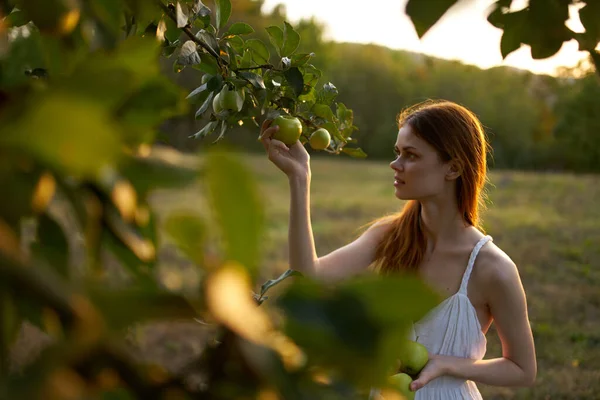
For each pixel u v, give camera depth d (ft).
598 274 25.16
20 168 1.03
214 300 0.92
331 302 0.94
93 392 0.90
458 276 6.40
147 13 1.88
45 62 1.53
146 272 1.40
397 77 126.82
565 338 18.52
